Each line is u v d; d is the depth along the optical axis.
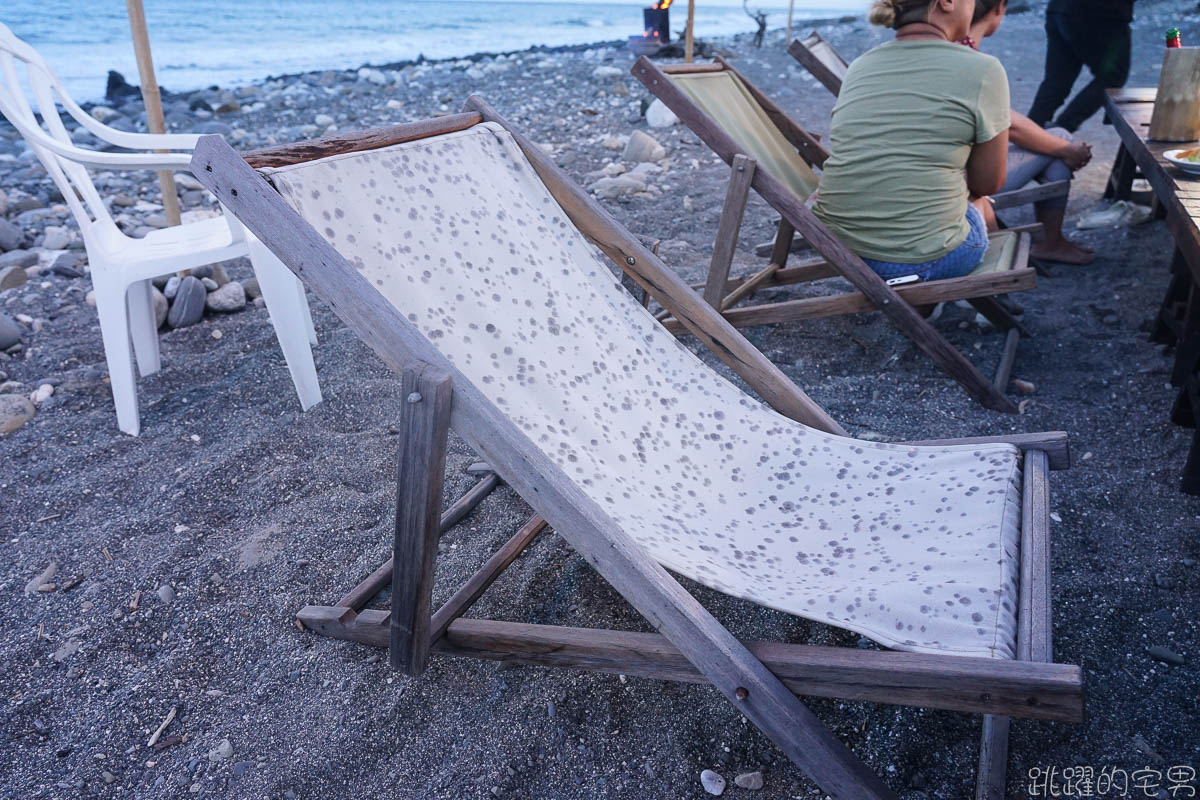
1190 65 2.68
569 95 8.14
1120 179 4.09
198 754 1.50
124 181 5.41
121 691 1.63
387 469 2.30
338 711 1.56
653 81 2.62
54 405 2.74
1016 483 1.55
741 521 1.61
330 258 1.28
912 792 1.38
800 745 1.13
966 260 2.62
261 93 9.14
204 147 1.33
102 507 2.20
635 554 1.21
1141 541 1.92
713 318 1.93
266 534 2.05
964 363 2.53
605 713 1.54
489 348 1.58
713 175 5.20
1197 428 2.03
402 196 1.60
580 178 5.23
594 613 1.78
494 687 1.60
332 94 8.85
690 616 1.18
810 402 1.90
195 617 1.81
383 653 1.69
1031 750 1.43
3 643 1.75
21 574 1.95
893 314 2.54
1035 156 3.39
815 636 1.72
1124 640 1.66
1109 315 3.09
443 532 2.03
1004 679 1.05
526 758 1.46
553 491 1.21
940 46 2.52
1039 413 2.51
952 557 1.37
